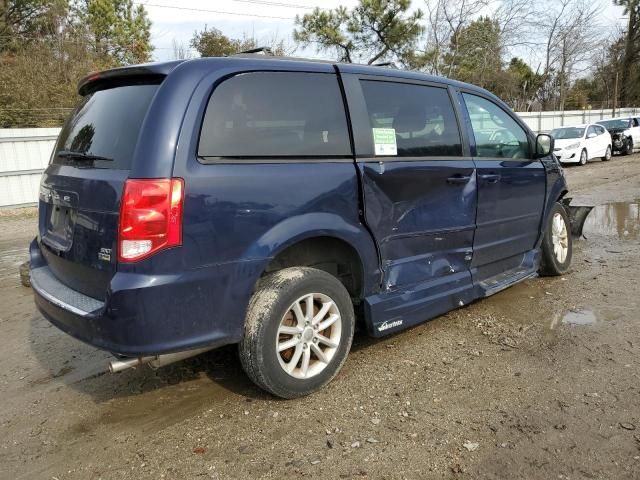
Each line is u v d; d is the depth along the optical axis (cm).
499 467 267
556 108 3862
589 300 496
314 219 328
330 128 349
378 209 365
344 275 381
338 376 367
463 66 2791
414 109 406
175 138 285
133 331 280
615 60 4316
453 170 419
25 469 283
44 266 386
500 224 473
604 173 1705
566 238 581
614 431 293
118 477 273
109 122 321
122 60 2769
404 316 388
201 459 283
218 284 296
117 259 283
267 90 326
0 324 510
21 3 2381
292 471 270
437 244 414
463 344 412
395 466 271
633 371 357
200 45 3061
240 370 384
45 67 2117
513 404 324
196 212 286
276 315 317
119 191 283
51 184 358
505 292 532
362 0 2264
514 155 502
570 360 377
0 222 1243
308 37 2358
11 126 1775
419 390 345
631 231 799
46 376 393
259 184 307
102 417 331
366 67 385
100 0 2744
